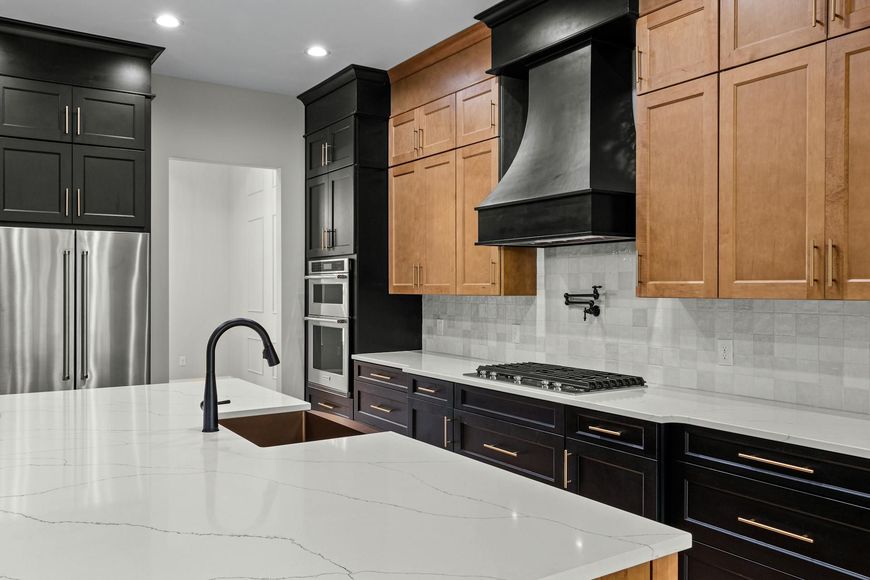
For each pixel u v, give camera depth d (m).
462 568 1.06
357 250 4.53
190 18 3.63
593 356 3.49
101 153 3.96
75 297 3.81
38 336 3.71
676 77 2.64
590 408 2.67
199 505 1.38
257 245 6.71
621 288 3.33
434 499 1.42
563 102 3.15
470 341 4.34
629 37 3.03
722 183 2.47
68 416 2.37
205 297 7.49
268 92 5.04
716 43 2.49
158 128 4.59
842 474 1.92
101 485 1.54
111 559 1.10
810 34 2.19
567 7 3.07
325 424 2.57
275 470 1.67
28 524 1.27
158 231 4.59
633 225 2.95
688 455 2.35
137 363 3.98
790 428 2.14
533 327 3.86
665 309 3.12
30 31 3.72
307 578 1.02
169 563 1.08
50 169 3.81
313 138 5.06
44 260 3.72
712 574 2.27
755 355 2.74
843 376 2.45
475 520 1.29
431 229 4.17
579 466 2.74
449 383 3.53
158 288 4.59
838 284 2.12
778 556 2.07
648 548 1.16
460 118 3.91
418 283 4.29
